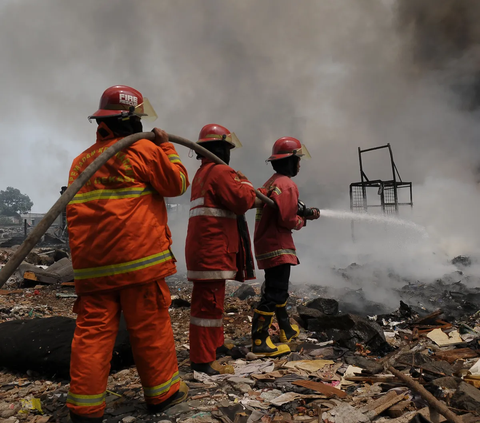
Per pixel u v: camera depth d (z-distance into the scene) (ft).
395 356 11.31
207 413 8.20
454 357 11.07
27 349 10.52
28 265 26.11
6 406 8.86
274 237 12.66
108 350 7.59
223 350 12.73
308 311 15.10
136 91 8.33
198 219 10.62
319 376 10.15
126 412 8.35
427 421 7.16
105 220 7.38
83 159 8.03
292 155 13.16
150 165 7.66
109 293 7.59
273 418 8.04
